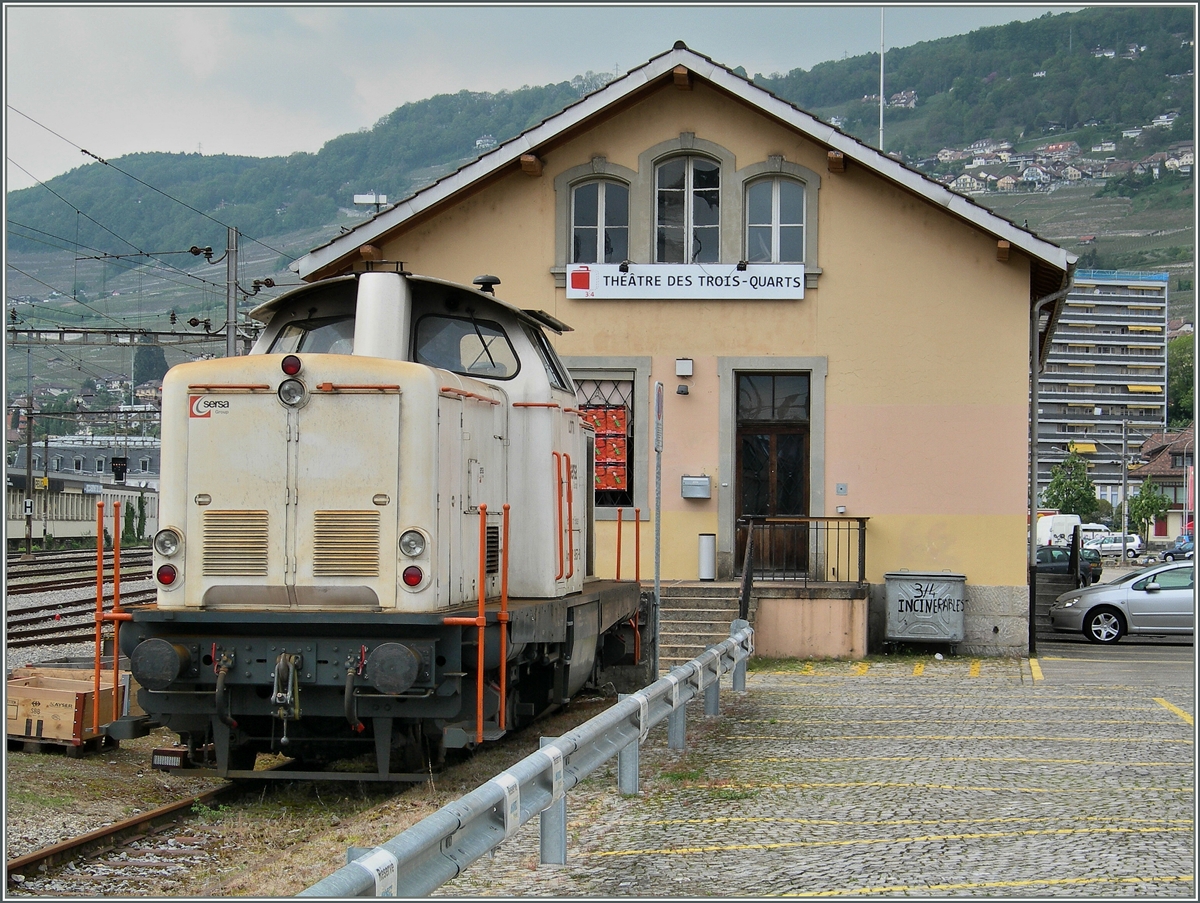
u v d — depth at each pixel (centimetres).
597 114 1973
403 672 846
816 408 1955
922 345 1938
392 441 902
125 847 801
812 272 1953
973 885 651
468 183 1950
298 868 723
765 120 1967
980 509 1922
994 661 1831
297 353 1019
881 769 984
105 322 16388
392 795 939
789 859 709
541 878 673
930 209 1936
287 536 902
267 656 884
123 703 1155
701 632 1789
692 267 1969
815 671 1706
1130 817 807
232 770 929
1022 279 1917
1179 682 1594
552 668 1138
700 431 1973
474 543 992
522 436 1085
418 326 1056
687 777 948
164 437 919
